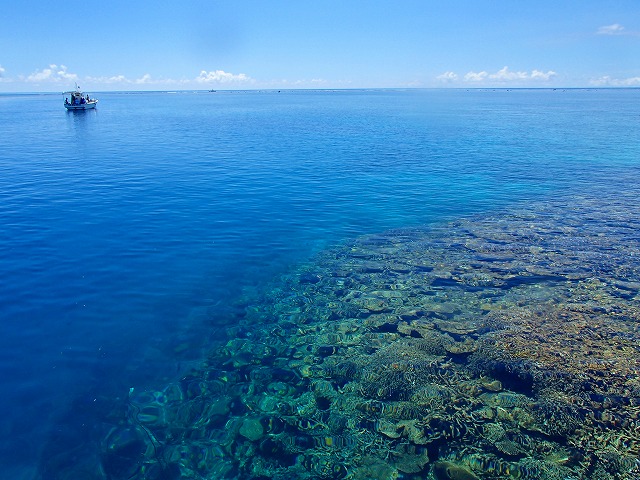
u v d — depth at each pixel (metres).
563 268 15.28
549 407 8.49
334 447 7.80
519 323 11.62
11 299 12.38
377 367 9.95
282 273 15.11
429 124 70.12
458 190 26.83
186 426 8.22
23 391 8.86
